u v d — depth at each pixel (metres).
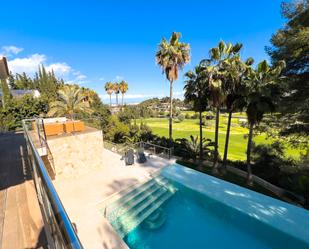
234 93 10.33
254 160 12.42
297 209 6.62
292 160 11.51
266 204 6.93
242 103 9.70
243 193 7.68
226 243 5.65
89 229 5.10
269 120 12.01
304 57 9.11
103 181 8.09
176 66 13.72
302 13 8.84
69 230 0.90
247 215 6.40
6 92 21.55
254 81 9.03
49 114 11.52
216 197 7.38
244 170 11.98
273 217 6.21
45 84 44.81
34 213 2.55
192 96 11.94
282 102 10.26
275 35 10.55
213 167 11.41
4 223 2.34
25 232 2.20
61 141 7.84
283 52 10.02
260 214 6.36
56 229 1.17
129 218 6.36
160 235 5.91
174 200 7.84
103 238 4.78
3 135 10.32
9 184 3.44
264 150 12.16
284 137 11.73
